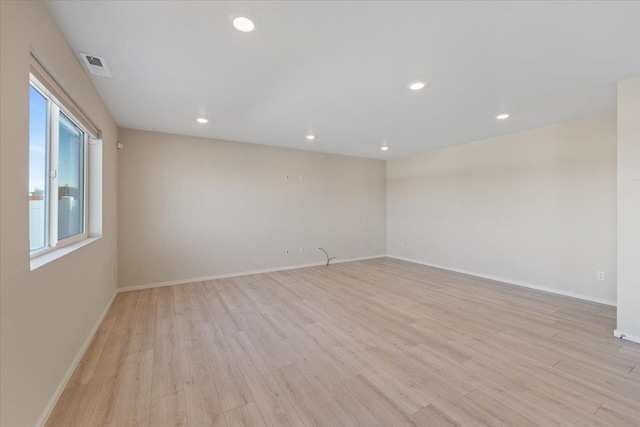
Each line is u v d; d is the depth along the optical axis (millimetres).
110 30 1799
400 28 1778
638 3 1539
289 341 2592
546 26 1752
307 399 1803
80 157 2785
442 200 5625
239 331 2799
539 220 4137
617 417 1632
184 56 2111
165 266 4379
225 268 4902
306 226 5844
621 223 2572
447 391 1878
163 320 3055
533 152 4184
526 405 1738
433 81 2543
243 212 5074
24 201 1378
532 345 2494
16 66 1294
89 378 2012
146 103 3066
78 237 2625
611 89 2717
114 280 3775
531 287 4238
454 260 5402
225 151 4879
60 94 1934
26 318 1397
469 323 2977
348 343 2551
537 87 2676
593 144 3596
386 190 7070
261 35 1854
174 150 4438
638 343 2498
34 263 1625
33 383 1470
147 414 1663
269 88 2686
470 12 1624
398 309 3396
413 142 5070
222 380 2002
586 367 2145
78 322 2221
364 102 3053
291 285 4449
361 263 6195
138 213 4164
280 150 5480
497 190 4660
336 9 1599
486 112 3398
